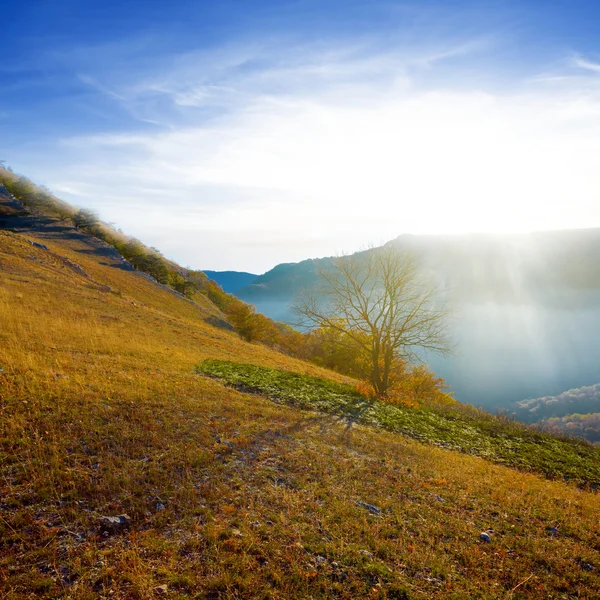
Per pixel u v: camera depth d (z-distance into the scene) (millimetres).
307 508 8516
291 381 23859
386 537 7918
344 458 12203
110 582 5641
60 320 24016
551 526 9688
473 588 6605
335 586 6121
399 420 20125
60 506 7152
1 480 7527
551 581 7203
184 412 13234
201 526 7211
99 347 19844
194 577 5938
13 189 112188
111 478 8117
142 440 10273
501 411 25641
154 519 7207
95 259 75500
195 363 23453
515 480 13688
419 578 6676
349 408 20594
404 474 11844
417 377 38812
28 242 53500
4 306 23281
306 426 15094
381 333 27297
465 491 11312
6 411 10133
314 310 28734
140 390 14281
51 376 13273
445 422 21344
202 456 10023
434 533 8352
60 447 8984
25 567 5684
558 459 17516
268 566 6375
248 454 10977
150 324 33812
